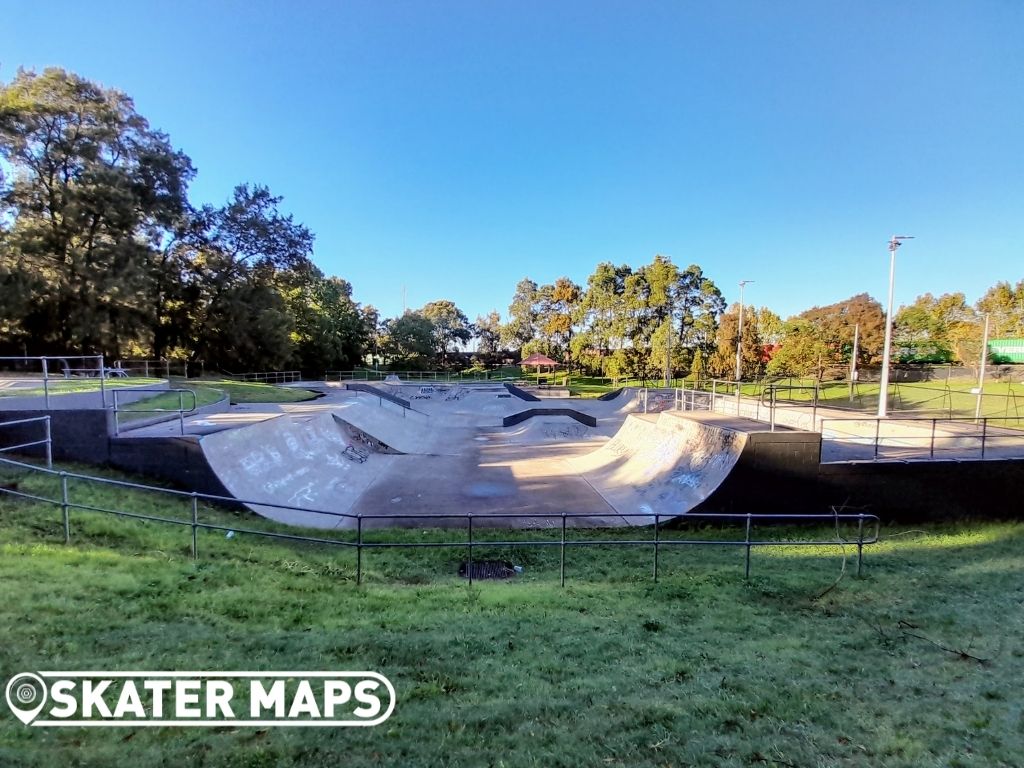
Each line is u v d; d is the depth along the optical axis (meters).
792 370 38.09
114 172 25.75
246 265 37.31
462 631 4.96
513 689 3.83
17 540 6.00
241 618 4.92
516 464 16.08
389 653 4.32
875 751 3.15
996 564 8.26
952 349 40.66
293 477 11.67
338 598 5.80
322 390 29.86
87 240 26.66
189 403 15.12
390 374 54.12
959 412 21.91
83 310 25.11
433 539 8.99
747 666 4.47
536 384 51.19
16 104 23.70
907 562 8.34
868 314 43.44
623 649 4.75
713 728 3.37
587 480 13.88
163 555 6.47
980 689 4.10
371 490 12.76
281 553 7.48
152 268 29.48
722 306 50.28
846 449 12.94
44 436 9.48
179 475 9.54
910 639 5.23
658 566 7.92
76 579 5.12
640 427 16.36
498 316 92.19
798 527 10.53
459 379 56.62
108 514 7.32
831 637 5.27
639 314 50.66
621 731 3.27
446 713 3.39
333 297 56.38
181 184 31.61
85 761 2.61
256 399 21.50
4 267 22.78
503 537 9.26
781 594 6.66
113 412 9.77
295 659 4.07
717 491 10.52
